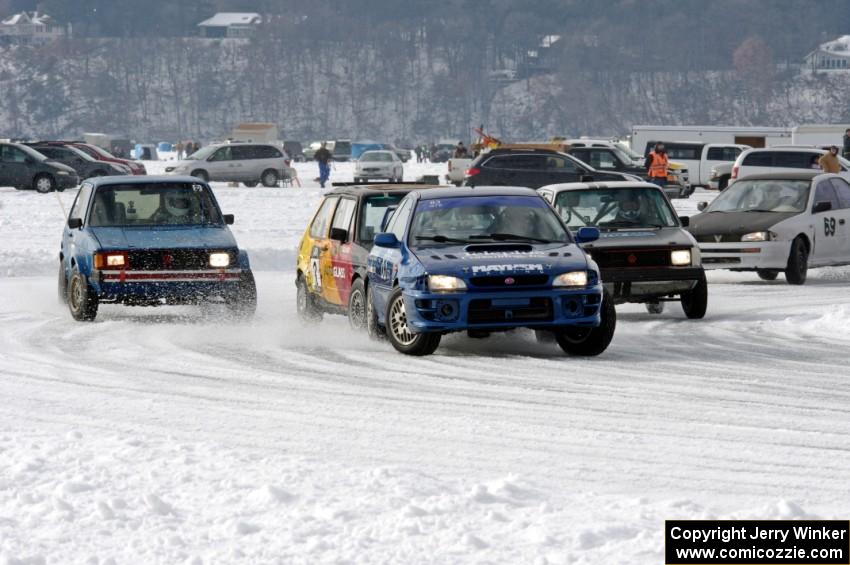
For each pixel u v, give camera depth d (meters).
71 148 166.75
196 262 49.97
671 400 31.75
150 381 35.47
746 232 64.38
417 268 38.69
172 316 53.16
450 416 29.78
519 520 19.78
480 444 26.61
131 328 48.56
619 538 18.94
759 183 68.69
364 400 32.00
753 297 59.72
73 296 51.09
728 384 34.25
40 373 37.12
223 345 43.25
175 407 31.25
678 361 38.75
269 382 35.03
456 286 37.94
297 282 51.38
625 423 28.80
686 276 49.72
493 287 37.94
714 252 64.75
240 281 50.28
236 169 172.50
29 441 26.44
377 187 48.56
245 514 20.41
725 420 29.09
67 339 45.22
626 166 131.88
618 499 21.30
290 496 21.27
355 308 44.88
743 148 173.00
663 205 53.44
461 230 40.94
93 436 27.05
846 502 21.69
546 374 36.06
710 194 162.00
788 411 30.19
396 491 21.61
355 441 26.97
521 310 38.06
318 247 49.00
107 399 32.53
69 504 20.86
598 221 52.41
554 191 53.94
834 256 67.75
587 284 38.53
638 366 37.62
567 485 23.00
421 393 33.00
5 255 76.12
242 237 93.25
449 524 19.56
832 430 27.91
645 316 52.72
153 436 27.55
